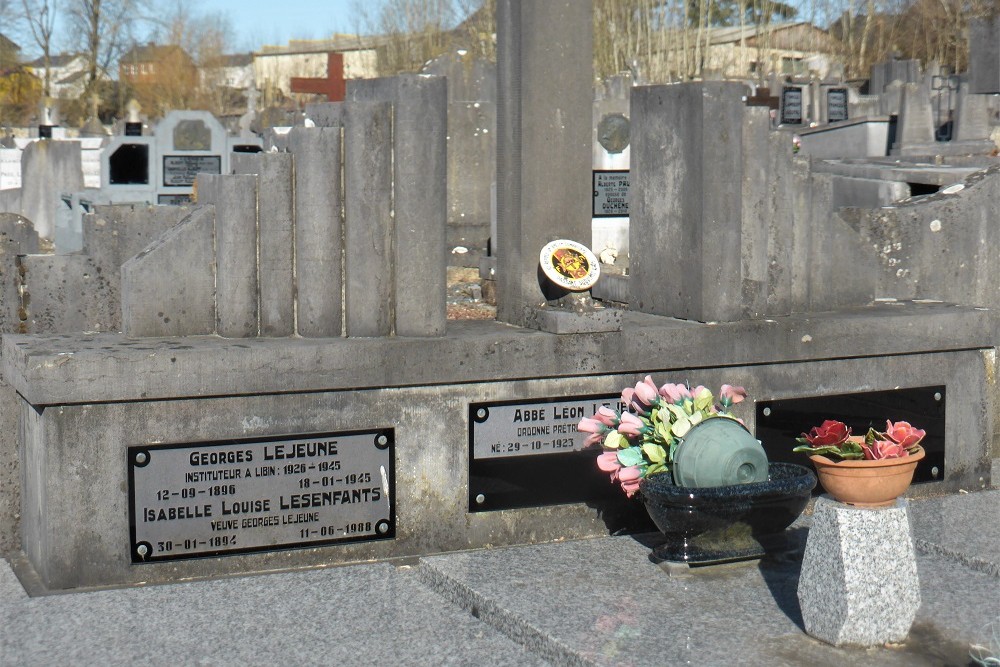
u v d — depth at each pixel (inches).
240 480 219.9
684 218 258.5
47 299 240.4
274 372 217.9
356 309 231.5
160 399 212.1
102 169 760.3
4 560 231.0
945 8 1905.8
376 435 228.4
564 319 238.1
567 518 244.5
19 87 2493.8
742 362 254.1
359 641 190.2
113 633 191.5
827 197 279.3
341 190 231.3
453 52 736.3
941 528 244.5
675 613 197.2
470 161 614.5
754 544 221.1
